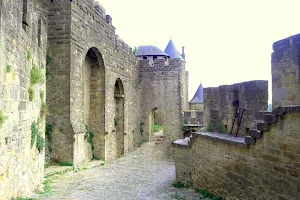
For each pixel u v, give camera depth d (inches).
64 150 573.3
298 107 227.3
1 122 226.4
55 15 583.5
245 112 398.0
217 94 488.1
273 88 313.6
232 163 349.4
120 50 951.6
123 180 546.3
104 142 791.1
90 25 686.5
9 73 247.1
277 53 308.2
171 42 2119.8
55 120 575.2
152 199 405.1
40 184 427.2
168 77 1218.6
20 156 297.3
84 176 549.6
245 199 317.1
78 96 614.2
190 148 497.4
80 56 626.5
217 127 482.9
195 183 475.2
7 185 251.9
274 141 262.7
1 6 218.2
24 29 316.2
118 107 1003.9
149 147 1123.3
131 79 1101.1
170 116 1206.9
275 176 261.4
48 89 577.6
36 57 388.2
